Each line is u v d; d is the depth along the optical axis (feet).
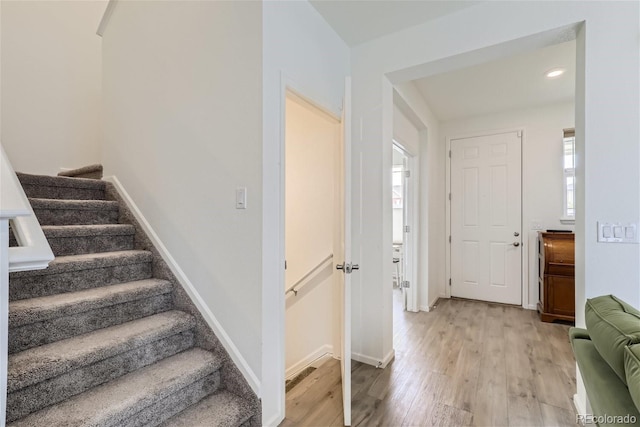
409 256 13.01
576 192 6.15
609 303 4.04
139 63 7.71
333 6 6.77
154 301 6.31
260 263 5.43
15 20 9.34
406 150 11.85
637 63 5.36
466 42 6.88
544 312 11.28
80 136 10.66
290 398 6.61
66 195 7.75
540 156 12.96
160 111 7.18
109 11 8.60
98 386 4.73
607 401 2.98
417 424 5.72
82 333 5.24
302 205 9.29
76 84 10.59
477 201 14.17
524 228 13.20
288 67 6.06
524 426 5.64
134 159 7.80
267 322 5.53
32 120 9.66
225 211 5.93
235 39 5.79
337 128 8.18
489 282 13.94
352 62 8.44
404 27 7.56
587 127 5.70
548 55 8.82
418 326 10.92
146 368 5.29
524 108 13.14
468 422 5.76
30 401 4.07
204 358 5.67
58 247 6.29
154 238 7.10
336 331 8.52
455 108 13.12
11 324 4.46
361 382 7.19
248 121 5.60
